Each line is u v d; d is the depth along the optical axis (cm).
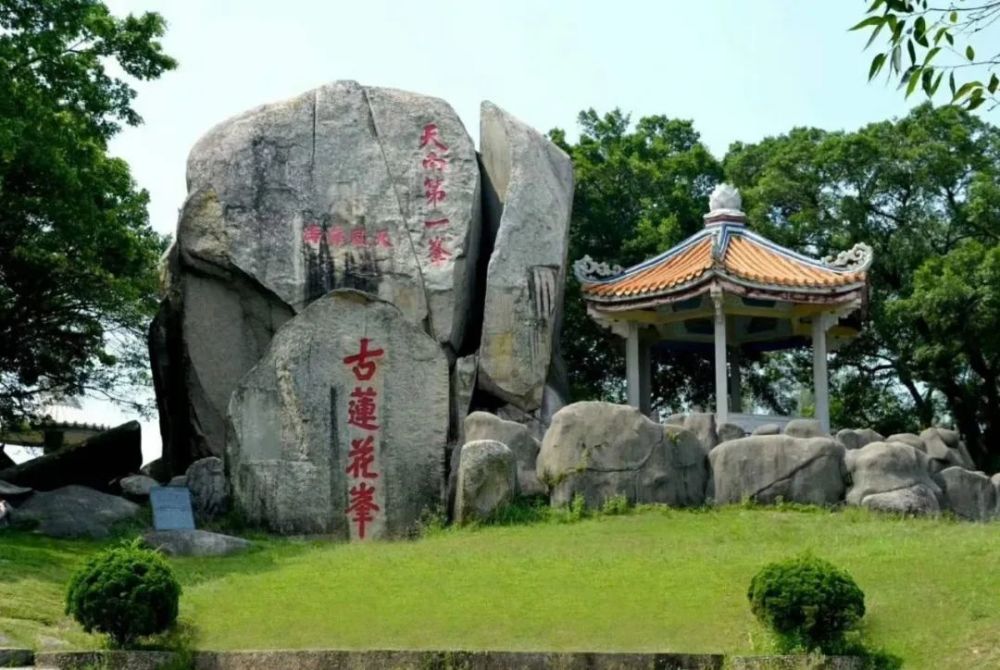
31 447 3769
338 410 2286
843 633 1366
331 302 2331
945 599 1436
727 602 1495
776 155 3716
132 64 2730
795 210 3734
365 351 2311
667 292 2594
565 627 1440
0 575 1683
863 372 3719
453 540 2019
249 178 2627
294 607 1562
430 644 1398
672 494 2208
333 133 2680
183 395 2712
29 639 1416
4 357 3147
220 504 2297
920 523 2014
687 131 4103
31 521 2155
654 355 3625
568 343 3659
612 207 3747
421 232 2628
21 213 2808
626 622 1451
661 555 1764
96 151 2775
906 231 3556
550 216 2667
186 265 2598
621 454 2208
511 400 2534
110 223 2836
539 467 2252
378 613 1518
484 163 2828
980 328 3144
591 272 2795
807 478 2188
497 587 1608
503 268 2581
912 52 950
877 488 2156
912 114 3659
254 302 2592
